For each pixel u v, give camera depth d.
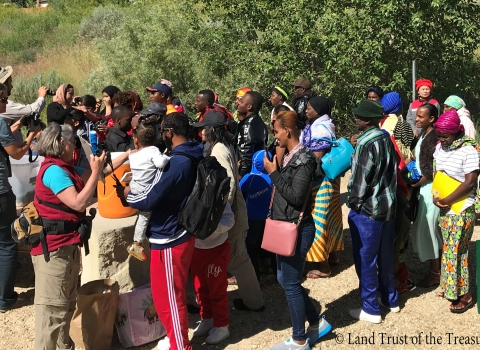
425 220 5.14
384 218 4.51
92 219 4.54
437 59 10.22
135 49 12.33
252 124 5.66
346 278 5.58
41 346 4.16
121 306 4.45
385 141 4.46
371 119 4.45
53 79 15.30
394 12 9.39
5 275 5.09
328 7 10.09
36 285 4.17
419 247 5.21
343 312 4.94
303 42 10.01
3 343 4.70
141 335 4.50
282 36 10.21
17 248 5.27
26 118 5.67
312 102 5.12
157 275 4.03
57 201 4.07
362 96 9.89
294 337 4.29
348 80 10.12
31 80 15.12
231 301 5.25
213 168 3.99
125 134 5.45
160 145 5.09
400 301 5.10
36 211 4.09
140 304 4.50
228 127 5.27
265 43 10.64
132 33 12.30
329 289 5.38
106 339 4.41
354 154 4.52
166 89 6.50
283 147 4.14
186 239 4.00
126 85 12.20
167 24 11.83
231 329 4.77
